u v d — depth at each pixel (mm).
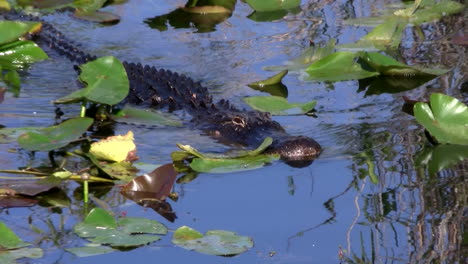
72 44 12539
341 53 11062
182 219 6523
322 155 8062
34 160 7871
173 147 8500
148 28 13312
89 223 6281
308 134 8719
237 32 12984
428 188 7105
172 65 11641
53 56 12195
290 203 6844
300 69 11094
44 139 7961
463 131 8266
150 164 7840
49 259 5738
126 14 14102
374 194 7016
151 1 14844
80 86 10695
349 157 7973
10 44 11773
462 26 12633
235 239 6086
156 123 9273
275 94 10258
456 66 10844
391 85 10398
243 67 11367
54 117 9336
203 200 6938
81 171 7539
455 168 7586
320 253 5922
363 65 10961
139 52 12219
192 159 8062
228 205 6816
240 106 9922
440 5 13602
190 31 13117
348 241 6105
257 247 6012
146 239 6066
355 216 6566
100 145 7816
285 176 7496
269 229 6328
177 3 14672
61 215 6555
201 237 6094
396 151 8117
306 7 14344
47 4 14734
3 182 7129
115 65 8992
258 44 12336
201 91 10328
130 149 7891
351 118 9227
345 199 6930
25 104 9836
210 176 7543
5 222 6395
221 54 11969
